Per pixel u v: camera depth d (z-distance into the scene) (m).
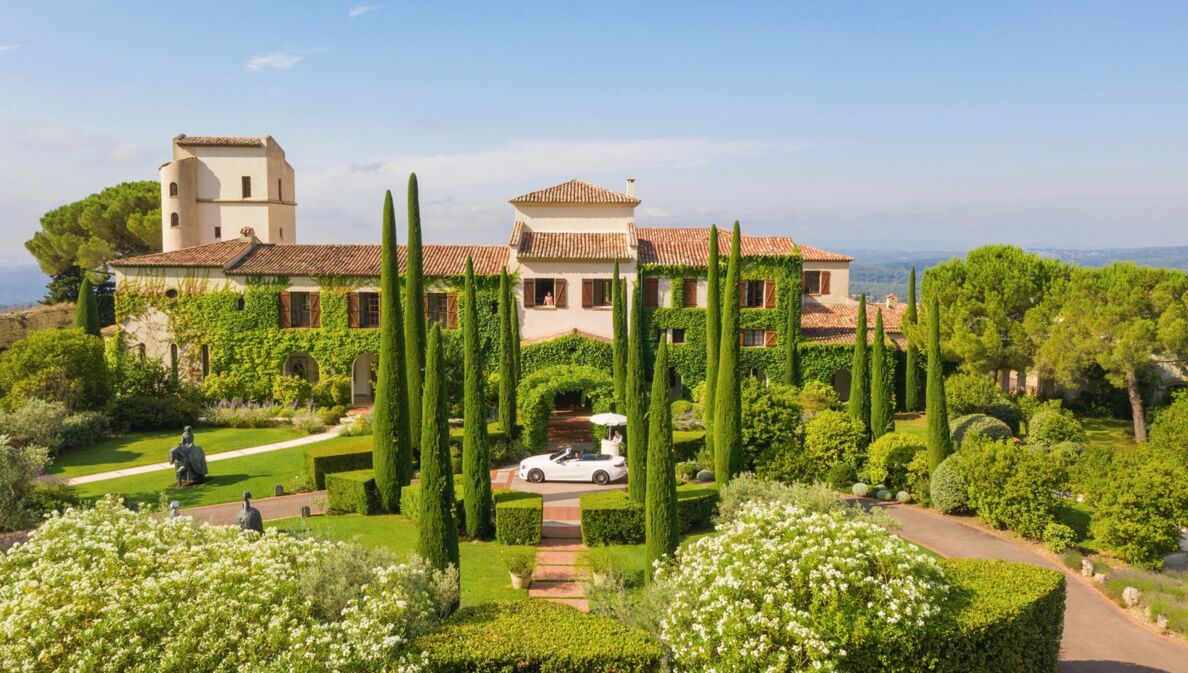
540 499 26.33
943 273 50.03
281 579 14.04
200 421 44.44
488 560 23.56
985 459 26.75
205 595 13.25
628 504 25.36
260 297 48.91
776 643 12.94
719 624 13.03
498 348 48.75
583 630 14.05
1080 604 20.83
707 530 26.14
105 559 14.23
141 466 35.12
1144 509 23.06
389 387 28.44
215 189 60.91
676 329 49.22
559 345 47.22
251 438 41.09
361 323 49.69
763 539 14.48
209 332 49.09
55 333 41.34
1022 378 54.47
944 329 48.53
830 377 49.69
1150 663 17.48
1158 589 20.88
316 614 14.17
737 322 28.88
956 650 13.45
